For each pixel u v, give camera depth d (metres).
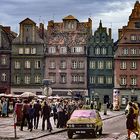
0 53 113.25
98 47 112.75
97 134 34.47
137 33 111.69
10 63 113.31
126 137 31.52
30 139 29.52
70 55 112.50
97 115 33.97
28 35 113.56
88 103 104.12
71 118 32.47
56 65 113.00
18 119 41.12
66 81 112.56
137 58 111.38
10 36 117.12
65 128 40.62
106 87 112.25
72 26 114.69
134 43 111.50
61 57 112.81
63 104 44.69
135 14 111.88
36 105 38.53
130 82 111.69
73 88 112.25
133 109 29.11
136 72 111.38
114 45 115.69
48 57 113.12
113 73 112.56
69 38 113.94
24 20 113.38
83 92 111.94
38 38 113.19
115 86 111.56
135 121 29.17
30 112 36.28
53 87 112.44
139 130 29.47
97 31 113.50
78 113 33.22
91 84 112.44
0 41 113.44
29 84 112.62
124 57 111.75
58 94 112.31
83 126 31.45
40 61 113.06
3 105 55.81
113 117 69.50
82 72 112.38
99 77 112.69
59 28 115.50
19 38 113.50
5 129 37.84
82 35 114.31
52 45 113.38
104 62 112.62
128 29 111.88
